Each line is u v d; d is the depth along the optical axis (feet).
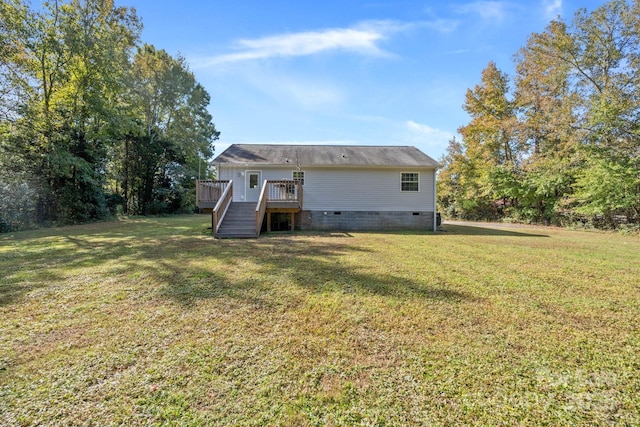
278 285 15.40
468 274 17.98
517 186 65.16
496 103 70.69
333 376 7.76
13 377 7.59
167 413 6.37
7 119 42.52
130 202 79.87
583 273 18.53
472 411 6.52
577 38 54.39
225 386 7.30
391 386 7.36
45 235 35.42
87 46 48.49
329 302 13.05
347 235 36.70
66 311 11.89
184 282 15.79
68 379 7.53
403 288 15.11
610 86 46.88
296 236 35.22
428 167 44.29
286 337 9.85
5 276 16.85
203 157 108.47
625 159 45.39
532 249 27.66
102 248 25.98
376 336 9.98
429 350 9.11
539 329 10.63
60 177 50.47
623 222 48.08
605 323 11.21
